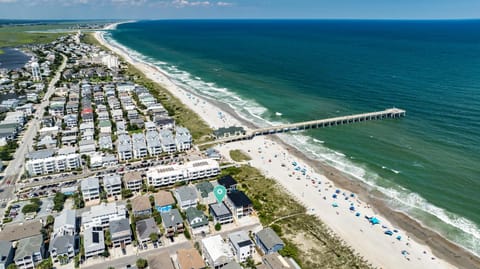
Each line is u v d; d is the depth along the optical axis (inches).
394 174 6515.8
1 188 6003.9
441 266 4333.2
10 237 4559.5
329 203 5664.4
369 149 7598.4
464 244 4717.0
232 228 4997.5
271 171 6717.5
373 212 5442.9
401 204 5629.9
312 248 4603.8
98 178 6250.0
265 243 4471.0
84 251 4397.1
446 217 5275.6
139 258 4360.2
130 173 6136.8
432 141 7785.4
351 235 4889.3
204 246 4365.2
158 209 5344.5
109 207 5103.3
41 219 5039.4
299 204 5620.1
